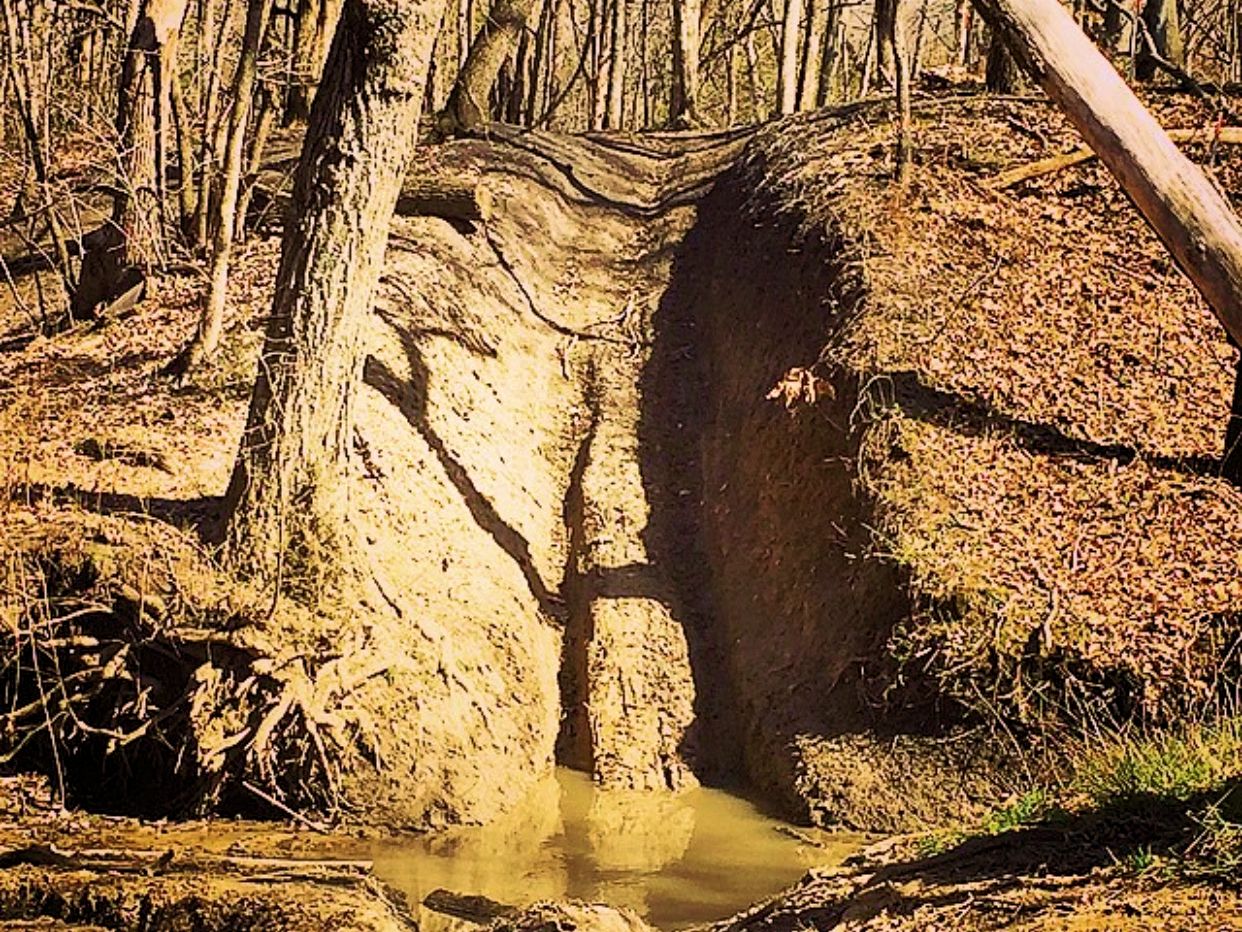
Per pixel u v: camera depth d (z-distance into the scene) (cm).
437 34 1235
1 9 2102
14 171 2584
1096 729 1077
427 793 1177
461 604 1383
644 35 4988
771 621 1420
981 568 1243
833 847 1126
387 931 880
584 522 1659
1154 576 1223
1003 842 772
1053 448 1414
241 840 1112
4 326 2131
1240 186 1938
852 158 2139
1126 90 959
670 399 1953
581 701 1395
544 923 874
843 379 1526
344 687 1173
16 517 1218
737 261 2130
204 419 1518
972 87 2645
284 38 3111
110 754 1182
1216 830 652
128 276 2011
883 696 1223
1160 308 1691
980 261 1778
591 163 2892
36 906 909
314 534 1221
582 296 2264
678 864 1093
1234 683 1109
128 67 1983
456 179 2189
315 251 1224
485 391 1805
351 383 1248
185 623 1162
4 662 1166
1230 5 3409
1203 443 1440
